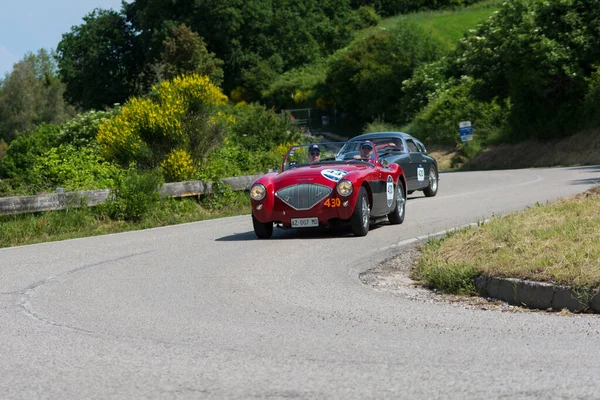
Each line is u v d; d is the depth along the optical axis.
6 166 39.94
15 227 16.36
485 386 5.14
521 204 16.91
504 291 8.23
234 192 22.22
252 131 35.31
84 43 92.56
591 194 12.86
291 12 102.19
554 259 8.31
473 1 117.56
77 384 5.48
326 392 5.12
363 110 79.88
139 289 9.30
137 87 93.06
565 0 42.94
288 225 13.44
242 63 94.50
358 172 13.69
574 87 42.81
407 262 10.84
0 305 8.56
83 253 13.02
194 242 13.89
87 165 23.80
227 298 8.57
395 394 5.03
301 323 7.27
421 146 22.64
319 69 96.19
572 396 4.88
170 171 23.73
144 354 6.25
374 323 7.22
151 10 91.00
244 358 6.05
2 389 5.43
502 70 45.97
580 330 6.72
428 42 77.06
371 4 121.44
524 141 46.09
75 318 7.74
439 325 7.10
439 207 17.83
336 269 10.37
